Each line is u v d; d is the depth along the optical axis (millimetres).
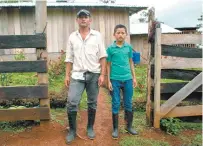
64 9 12445
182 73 4879
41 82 4566
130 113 4539
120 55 4281
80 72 4074
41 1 4430
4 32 12008
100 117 5332
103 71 4160
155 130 4770
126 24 13602
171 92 4863
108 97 6777
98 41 4074
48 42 12375
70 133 4301
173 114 4859
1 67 4414
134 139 4391
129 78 4383
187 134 4746
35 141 4281
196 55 4777
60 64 10148
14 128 4699
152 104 4898
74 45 4047
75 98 4109
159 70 4668
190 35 4703
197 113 4961
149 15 4793
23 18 12086
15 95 4527
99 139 4363
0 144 4199
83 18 3967
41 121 4676
